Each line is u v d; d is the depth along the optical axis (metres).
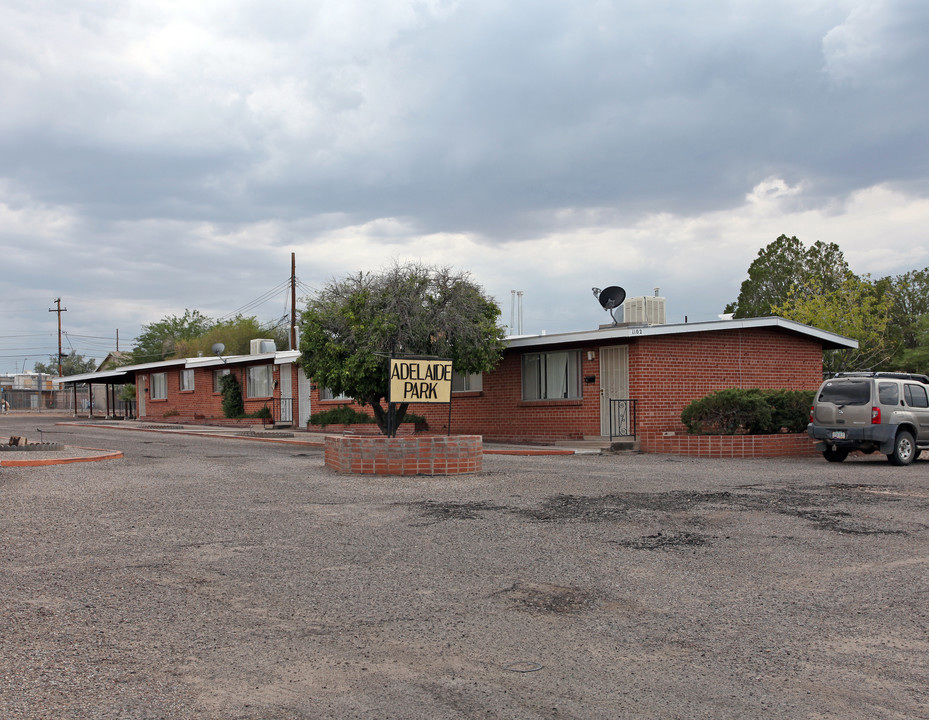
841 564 7.20
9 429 33.03
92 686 4.41
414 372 14.44
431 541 8.07
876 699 4.34
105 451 17.45
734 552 7.63
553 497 10.93
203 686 4.43
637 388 20.16
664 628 5.47
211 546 7.81
